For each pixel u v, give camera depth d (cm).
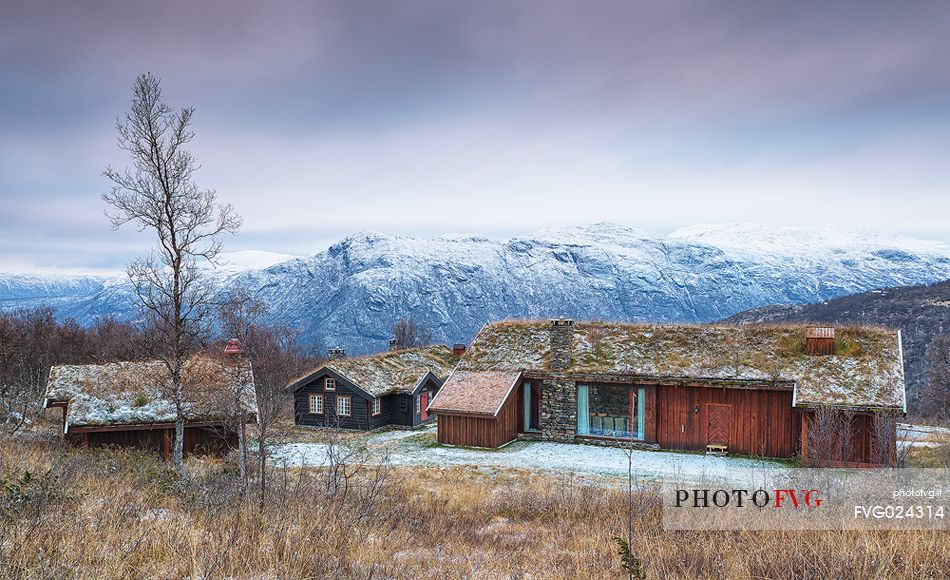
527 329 4125
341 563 900
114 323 8781
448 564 1088
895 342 3164
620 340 3731
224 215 2225
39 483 1171
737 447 3231
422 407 4888
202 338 2348
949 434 3559
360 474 2575
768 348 3347
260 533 1007
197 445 3112
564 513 1758
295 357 5766
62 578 722
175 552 863
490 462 3131
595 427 3872
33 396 4791
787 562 870
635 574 904
